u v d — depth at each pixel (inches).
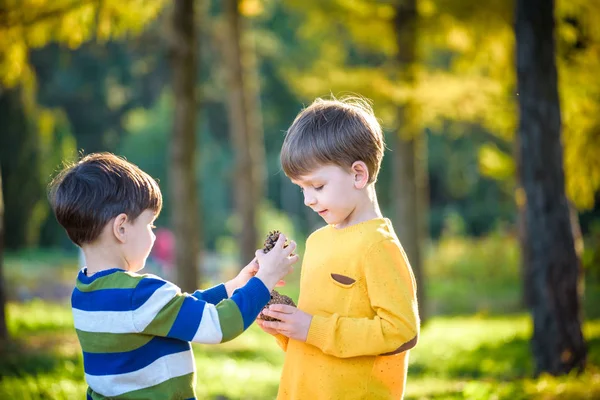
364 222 100.8
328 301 101.0
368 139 100.0
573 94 364.5
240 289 98.9
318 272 103.0
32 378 216.1
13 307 459.5
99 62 1170.6
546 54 263.3
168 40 404.2
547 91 263.4
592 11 390.6
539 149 264.2
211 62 1143.6
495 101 410.6
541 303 267.9
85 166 98.3
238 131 555.5
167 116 1349.7
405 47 481.1
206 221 1365.7
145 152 1331.2
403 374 102.8
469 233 1427.2
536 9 262.2
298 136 99.9
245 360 329.7
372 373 99.4
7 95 890.1
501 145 951.6
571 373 263.0
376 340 95.3
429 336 450.3
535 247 268.8
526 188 269.0
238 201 559.8
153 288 93.6
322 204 99.7
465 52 454.9
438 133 1328.7
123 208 96.0
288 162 100.3
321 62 498.9
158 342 94.6
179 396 94.7
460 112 430.9
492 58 441.4
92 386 95.7
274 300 103.3
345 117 100.0
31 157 934.4
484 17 419.8
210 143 1459.2
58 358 256.7
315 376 100.3
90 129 1299.2
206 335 93.5
